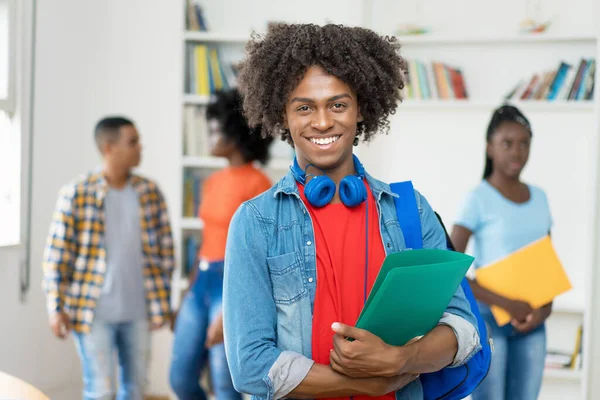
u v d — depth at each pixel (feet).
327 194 4.63
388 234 4.68
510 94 13.07
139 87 14.57
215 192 10.51
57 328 10.30
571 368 12.66
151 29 14.53
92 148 14.40
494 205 11.80
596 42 12.97
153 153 14.56
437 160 13.53
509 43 13.38
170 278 11.32
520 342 11.38
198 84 14.01
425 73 13.43
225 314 4.45
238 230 4.51
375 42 4.87
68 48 13.65
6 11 11.91
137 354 11.00
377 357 4.10
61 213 10.54
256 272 4.46
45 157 13.08
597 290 12.37
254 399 4.47
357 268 4.56
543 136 12.91
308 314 4.47
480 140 13.38
